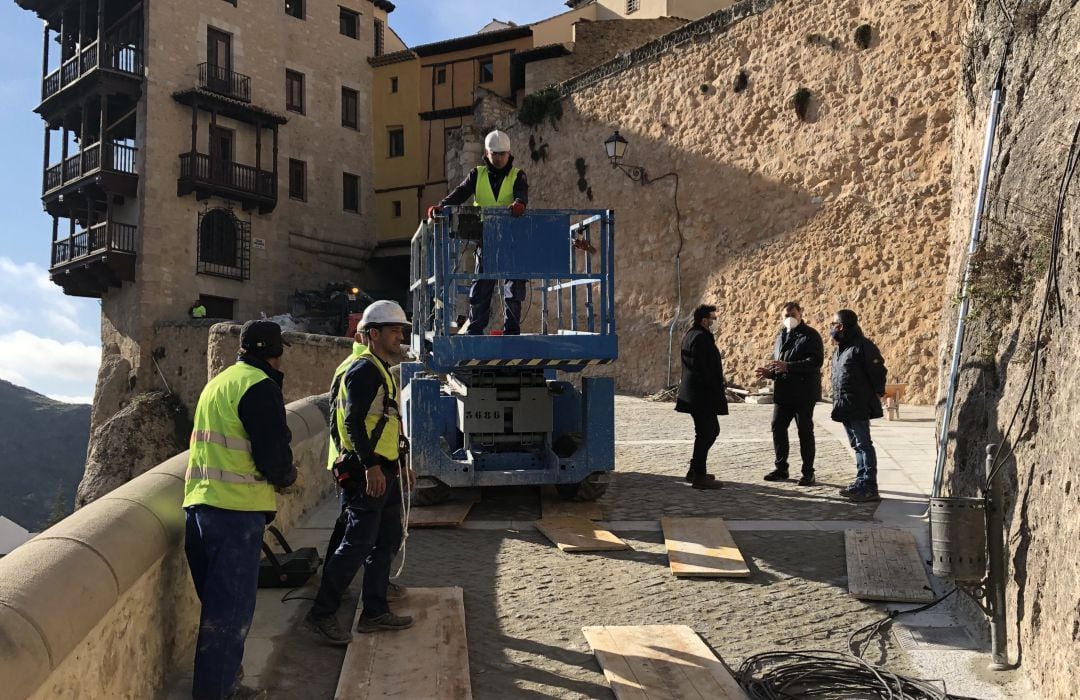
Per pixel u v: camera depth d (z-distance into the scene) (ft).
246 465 12.75
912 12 53.42
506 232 22.89
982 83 26.21
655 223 71.10
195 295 101.96
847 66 57.16
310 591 18.10
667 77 70.49
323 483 27.27
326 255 118.52
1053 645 12.25
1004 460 14.71
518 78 107.14
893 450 34.12
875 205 55.31
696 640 15.69
